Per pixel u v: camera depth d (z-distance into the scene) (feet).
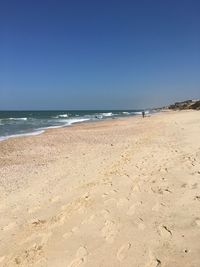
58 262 16.71
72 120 190.19
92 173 36.37
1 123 155.63
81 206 23.61
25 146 62.23
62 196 28.73
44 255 17.69
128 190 25.26
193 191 22.72
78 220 21.20
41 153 53.98
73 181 33.99
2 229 23.03
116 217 20.53
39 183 34.78
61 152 54.54
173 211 20.13
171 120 122.31
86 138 73.41
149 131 83.30
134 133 81.51
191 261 14.84
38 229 21.63
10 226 23.39
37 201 28.53
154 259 15.47
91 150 54.85
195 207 20.12
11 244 20.43
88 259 16.47
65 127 116.26
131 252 16.40
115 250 16.85
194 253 15.42
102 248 17.24
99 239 18.20
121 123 126.72
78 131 93.91
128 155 42.52
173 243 16.57
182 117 140.05
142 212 20.72
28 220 24.03
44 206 26.71
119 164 36.86
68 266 16.20
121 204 22.52
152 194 23.50
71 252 17.39
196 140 49.24
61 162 45.60
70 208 24.08
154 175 27.96
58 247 18.19
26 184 34.76
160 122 116.78
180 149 41.06
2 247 20.29
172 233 17.52
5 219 24.84
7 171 41.06
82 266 15.98
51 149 58.13
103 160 44.04
